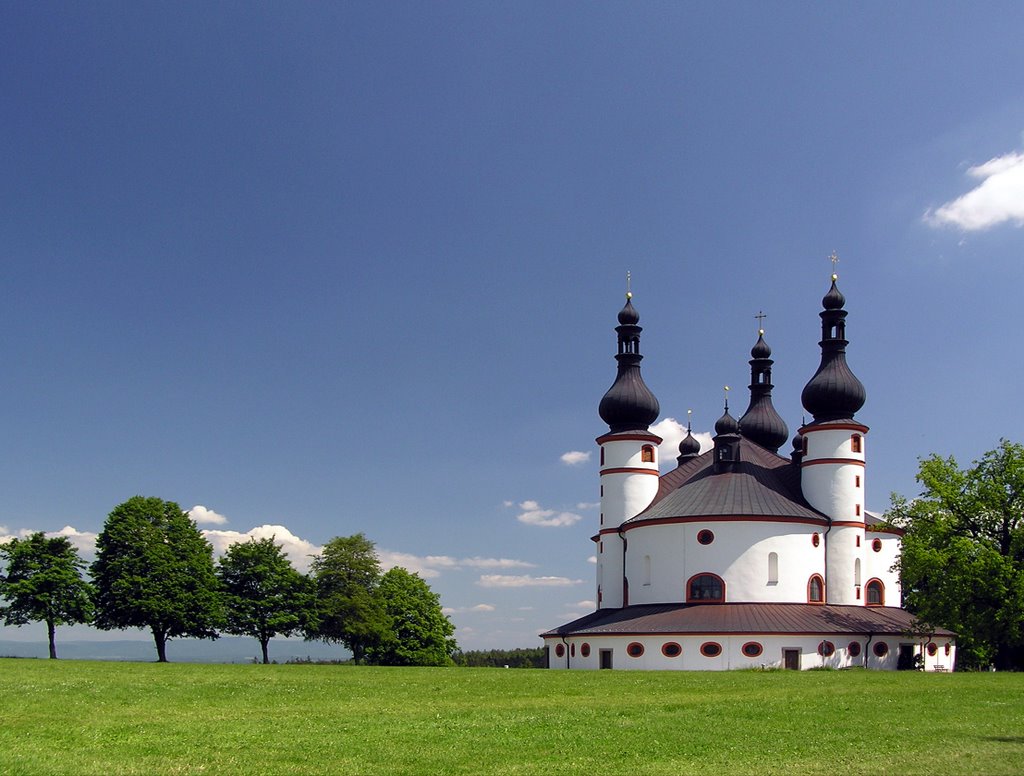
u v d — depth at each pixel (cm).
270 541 10456
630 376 10450
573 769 2730
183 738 3228
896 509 8869
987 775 2573
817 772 2653
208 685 5175
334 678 5962
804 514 9431
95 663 7338
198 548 9844
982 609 8138
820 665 8438
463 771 2706
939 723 3594
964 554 8100
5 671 6069
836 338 10062
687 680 6003
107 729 3409
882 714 3894
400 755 2941
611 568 10200
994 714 3878
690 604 9169
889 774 2606
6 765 2698
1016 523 8419
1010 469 8369
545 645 10075
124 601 9281
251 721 3672
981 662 10144
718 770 2702
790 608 9012
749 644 8394
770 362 11925
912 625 8719
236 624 10125
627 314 10506
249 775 2650
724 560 9188
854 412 9938
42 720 3625
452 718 3828
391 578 12488
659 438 10425
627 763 2816
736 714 3928
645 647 8600
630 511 10206
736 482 9700
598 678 6156
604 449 10469
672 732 3403
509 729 3481
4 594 8819
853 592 9538
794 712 3984
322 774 2667
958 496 8488
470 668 7394
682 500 9625
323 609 11238
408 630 12306
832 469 9700
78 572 9131
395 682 5641
